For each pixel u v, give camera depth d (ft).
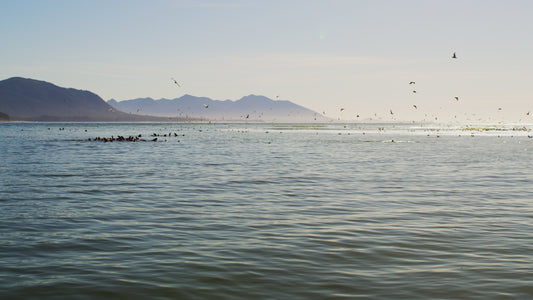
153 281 36.70
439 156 181.47
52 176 108.68
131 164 142.10
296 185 94.32
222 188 89.71
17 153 190.29
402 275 37.86
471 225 56.44
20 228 54.85
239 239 49.67
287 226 56.03
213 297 33.55
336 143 297.53
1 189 86.94
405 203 72.69
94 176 109.19
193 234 51.98
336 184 95.91
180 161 153.99
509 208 68.23
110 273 38.58
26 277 37.70
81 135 437.99
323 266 40.24
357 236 50.83
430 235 51.24
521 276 37.47
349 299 32.96
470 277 37.27
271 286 35.58
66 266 40.45
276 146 257.14
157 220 59.67
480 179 105.29
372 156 180.45
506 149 233.14
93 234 51.96
